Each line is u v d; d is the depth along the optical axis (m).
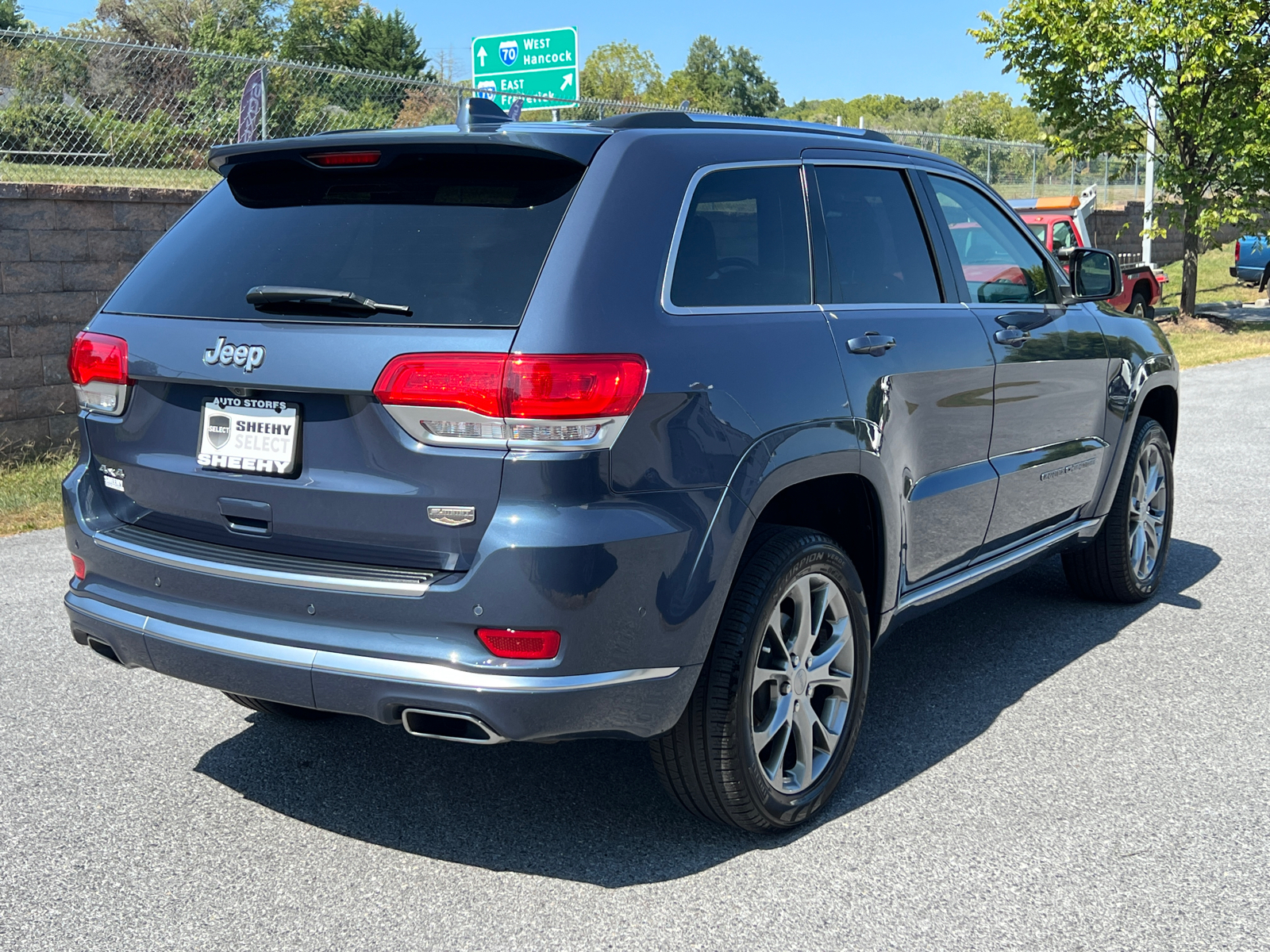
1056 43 19.88
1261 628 5.14
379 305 2.83
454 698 2.72
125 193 9.34
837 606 3.47
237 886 3.06
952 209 4.35
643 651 2.83
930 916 2.88
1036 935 2.79
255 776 3.74
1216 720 4.11
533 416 2.66
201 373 3.01
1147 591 5.53
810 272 3.54
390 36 58.47
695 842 3.30
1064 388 4.70
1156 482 5.57
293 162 3.26
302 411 2.90
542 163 3.01
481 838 3.33
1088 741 3.95
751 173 3.43
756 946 2.76
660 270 2.98
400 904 2.97
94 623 3.24
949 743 3.95
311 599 2.86
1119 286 4.84
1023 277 4.68
